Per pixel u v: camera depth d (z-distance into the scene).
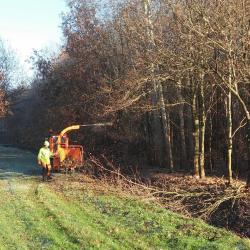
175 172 28.05
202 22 18.83
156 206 18.55
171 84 26.31
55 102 44.34
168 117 29.58
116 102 27.84
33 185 25.19
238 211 17.56
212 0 18.80
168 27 22.77
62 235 14.45
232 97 26.38
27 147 57.69
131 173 30.02
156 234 14.41
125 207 18.50
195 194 19.16
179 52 20.84
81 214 17.56
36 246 13.35
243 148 26.42
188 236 14.17
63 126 41.12
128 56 32.91
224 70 19.66
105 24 36.81
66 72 41.00
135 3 25.84
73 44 39.72
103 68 37.47
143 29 24.03
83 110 38.28
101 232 14.86
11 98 66.75
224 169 28.00
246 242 13.36
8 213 17.56
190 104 25.16
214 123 29.66
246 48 18.50
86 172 30.02
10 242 13.68
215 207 18.12
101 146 37.19
